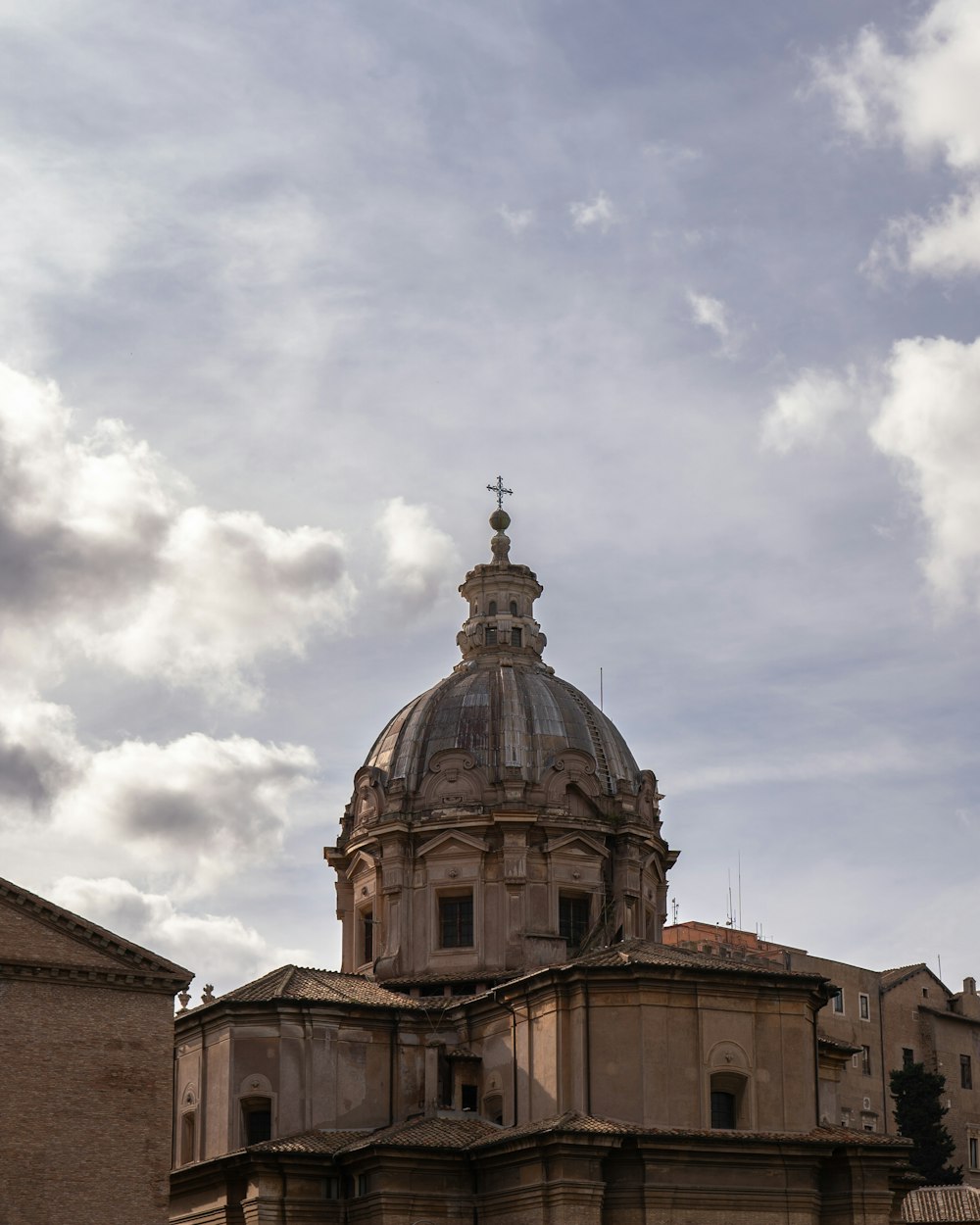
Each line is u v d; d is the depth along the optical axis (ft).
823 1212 224.74
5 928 210.18
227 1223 233.96
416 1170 227.81
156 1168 208.64
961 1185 322.34
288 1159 231.09
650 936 284.20
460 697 289.53
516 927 268.00
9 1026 206.80
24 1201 201.98
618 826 279.28
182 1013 257.55
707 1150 219.41
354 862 284.20
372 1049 250.57
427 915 272.51
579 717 289.94
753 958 372.38
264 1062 246.27
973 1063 403.34
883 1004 390.83
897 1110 360.28
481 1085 246.68
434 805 278.87
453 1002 255.09
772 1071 230.27
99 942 212.84
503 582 306.14
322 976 261.65
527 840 272.92
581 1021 228.63
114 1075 209.67
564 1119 220.23
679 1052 226.99
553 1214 214.69
